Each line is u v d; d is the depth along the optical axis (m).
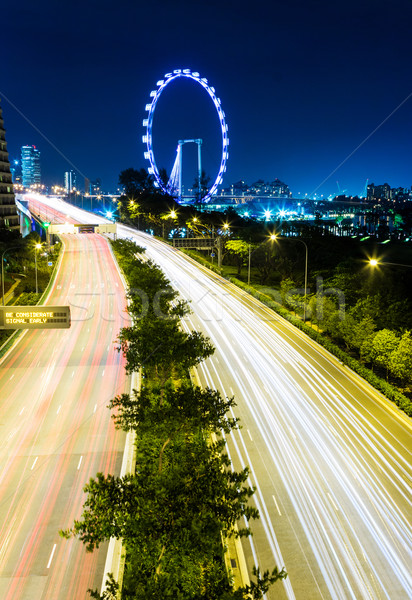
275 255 113.25
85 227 128.50
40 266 107.69
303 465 35.72
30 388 47.50
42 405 43.75
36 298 82.19
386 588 24.77
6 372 51.59
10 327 36.38
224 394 48.06
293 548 27.44
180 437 31.61
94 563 25.62
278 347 63.16
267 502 31.42
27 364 53.94
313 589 24.69
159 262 122.62
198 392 30.70
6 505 30.02
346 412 44.56
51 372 51.62
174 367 44.09
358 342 57.84
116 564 25.25
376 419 43.34
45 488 31.67
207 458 23.81
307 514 30.25
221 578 19.86
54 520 28.75
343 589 24.70
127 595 19.28
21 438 37.97
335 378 52.88
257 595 18.86
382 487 33.12
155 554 20.50
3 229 119.31
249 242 113.75
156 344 39.66
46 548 26.61
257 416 43.47
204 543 19.17
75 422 40.56
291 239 122.81
